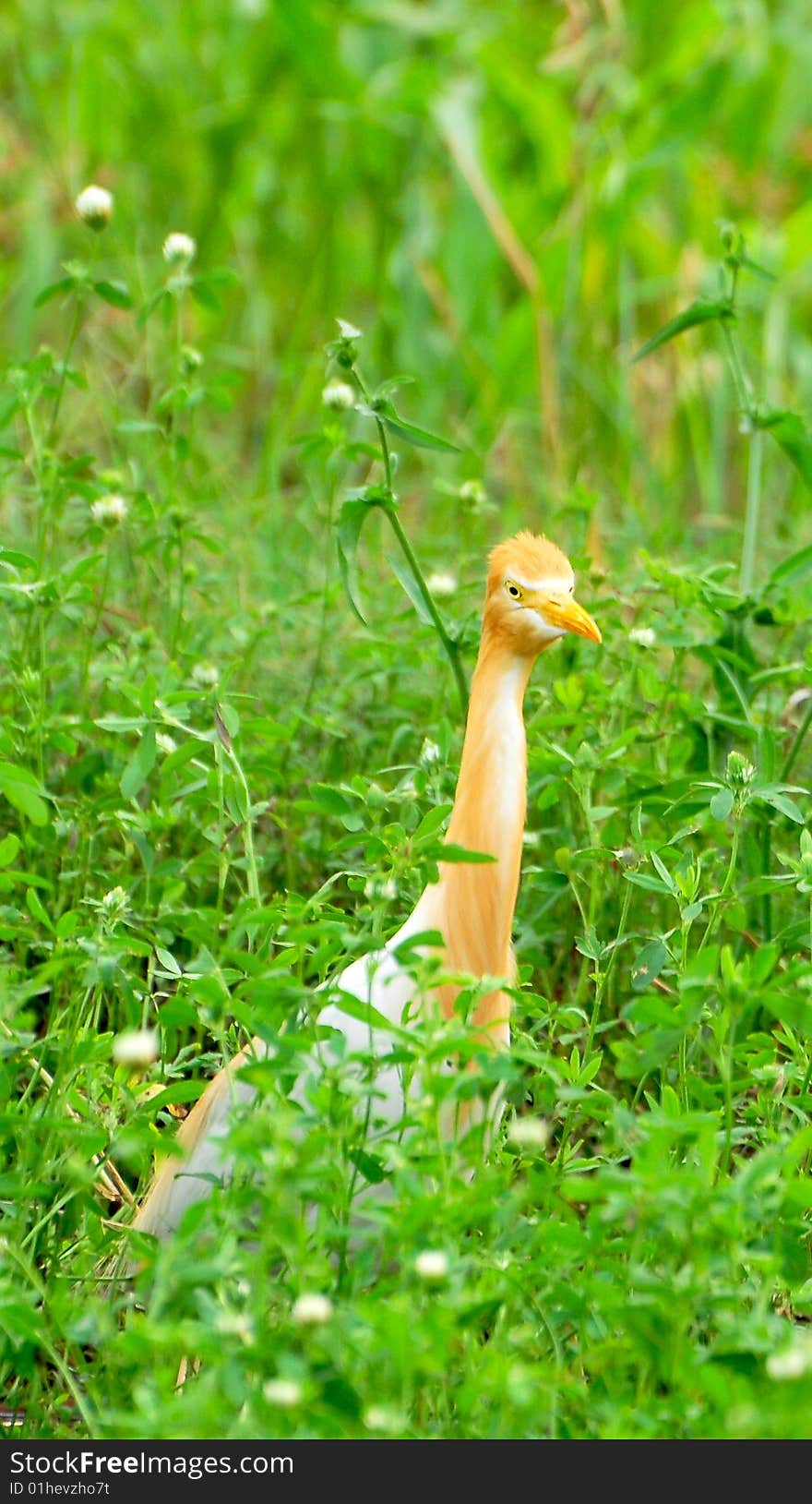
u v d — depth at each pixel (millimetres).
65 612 8305
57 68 17734
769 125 18641
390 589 11695
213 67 18531
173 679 8281
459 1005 5934
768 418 9391
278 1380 5023
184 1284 5199
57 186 16797
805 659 9062
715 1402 5285
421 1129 6230
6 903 8539
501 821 6875
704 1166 5438
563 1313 5742
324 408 10289
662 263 17547
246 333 17266
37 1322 5332
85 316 15172
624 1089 8516
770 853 8672
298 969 6523
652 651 9836
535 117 17750
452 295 16938
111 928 6668
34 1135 6410
